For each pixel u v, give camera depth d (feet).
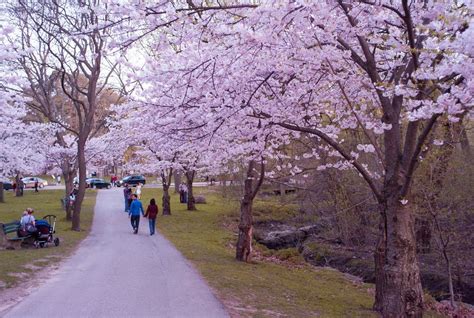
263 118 33.37
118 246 59.16
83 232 74.49
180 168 84.17
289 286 42.65
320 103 40.37
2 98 48.55
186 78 29.86
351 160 31.78
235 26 26.50
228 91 29.63
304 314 31.14
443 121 27.07
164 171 101.81
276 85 32.94
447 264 46.14
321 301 38.01
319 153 53.88
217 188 125.18
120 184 200.23
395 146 30.94
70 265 44.39
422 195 47.50
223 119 32.07
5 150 81.97
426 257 55.72
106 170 260.01
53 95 96.53
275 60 29.01
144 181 197.16
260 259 60.39
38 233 57.72
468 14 22.36
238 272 45.44
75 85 80.79
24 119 100.53
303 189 68.64
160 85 31.53
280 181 67.51
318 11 25.43
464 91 20.99
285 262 61.11
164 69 29.81
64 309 27.50
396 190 30.71
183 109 32.09
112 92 105.60
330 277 53.26
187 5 30.55
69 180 95.30
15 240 56.90
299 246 76.18
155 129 35.96
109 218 95.55
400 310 30.14
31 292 32.30
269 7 24.67
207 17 27.96
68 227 80.43
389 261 30.81
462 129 43.93
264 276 45.93
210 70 29.76
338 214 64.64
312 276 52.60
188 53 29.07
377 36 30.45
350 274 59.77
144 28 27.48
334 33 29.17
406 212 30.76
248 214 55.16
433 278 52.70
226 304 30.45
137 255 51.49
